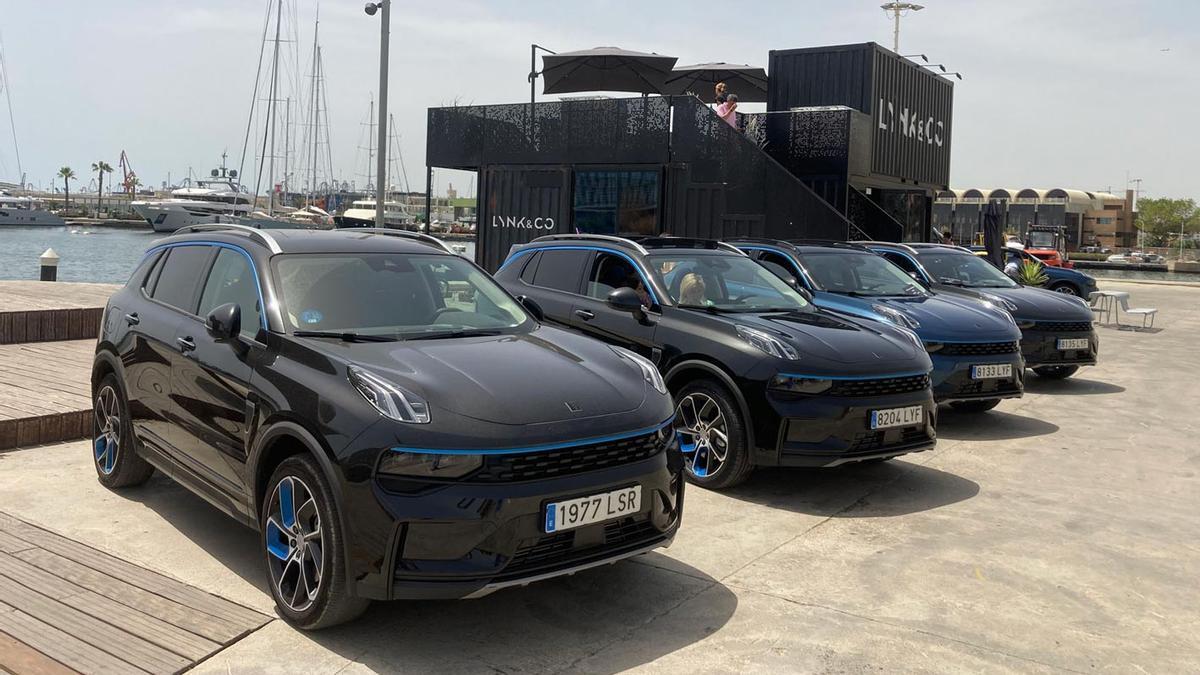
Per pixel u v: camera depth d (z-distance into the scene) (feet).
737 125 54.65
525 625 12.60
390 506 10.97
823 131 51.75
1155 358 44.27
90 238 252.83
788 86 57.11
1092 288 69.51
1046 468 22.17
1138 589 14.39
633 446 12.50
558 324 22.63
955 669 11.56
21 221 315.58
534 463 11.50
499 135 54.44
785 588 14.14
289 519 12.32
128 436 16.85
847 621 12.95
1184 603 13.87
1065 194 416.87
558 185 52.29
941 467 22.16
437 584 10.98
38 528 15.21
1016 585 14.44
